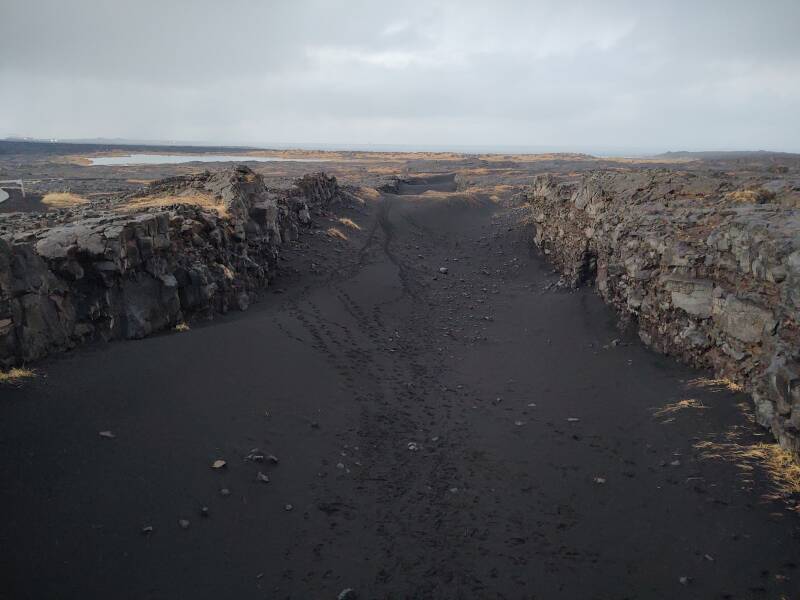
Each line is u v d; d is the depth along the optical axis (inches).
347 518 369.1
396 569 322.0
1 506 305.6
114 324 564.1
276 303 845.8
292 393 540.7
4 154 6274.6
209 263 746.2
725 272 536.7
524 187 2178.9
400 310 920.9
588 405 544.7
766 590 283.1
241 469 397.7
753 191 677.3
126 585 278.4
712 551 318.0
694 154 7628.0
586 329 778.8
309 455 441.1
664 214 706.2
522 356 717.3
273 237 1019.9
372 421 520.4
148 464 374.9
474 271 1196.5
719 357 525.0
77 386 445.7
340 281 1016.2
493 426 521.0
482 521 371.6
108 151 7760.8
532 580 312.7
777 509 339.6
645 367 606.5
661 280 621.9
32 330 474.9
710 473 388.2
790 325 420.5
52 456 357.1
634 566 317.4
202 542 320.5
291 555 325.7
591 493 396.5
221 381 521.7
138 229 597.9
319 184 1503.4
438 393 602.5
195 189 983.0
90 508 322.7
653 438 454.3
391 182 2389.3
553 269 1152.2
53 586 266.1
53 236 547.2
